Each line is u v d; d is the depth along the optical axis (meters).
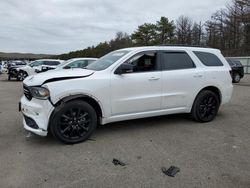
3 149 4.34
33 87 4.47
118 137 4.97
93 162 3.86
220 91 6.23
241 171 3.59
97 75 4.79
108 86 4.82
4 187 3.17
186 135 5.11
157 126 5.71
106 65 5.11
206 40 58.12
